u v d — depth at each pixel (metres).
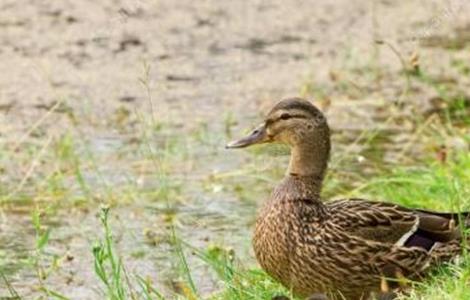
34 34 18.62
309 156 11.26
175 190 14.32
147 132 15.83
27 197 14.16
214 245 12.33
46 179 14.47
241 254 12.52
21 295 11.93
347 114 16.41
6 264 12.63
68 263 12.60
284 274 10.95
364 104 16.69
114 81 17.28
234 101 16.83
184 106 16.64
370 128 15.92
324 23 19.52
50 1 19.70
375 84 17.34
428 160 14.65
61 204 14.03
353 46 18.64
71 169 14.82
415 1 20.28
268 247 10.95
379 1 20.30
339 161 14.78
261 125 11.50
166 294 11.74
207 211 13.81
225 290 11.27
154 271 12.31
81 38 18.53
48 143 14.82
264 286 11.18
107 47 18.38
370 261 10.78
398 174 14.03
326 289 10.88
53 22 18.98
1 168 14.81
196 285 11.86
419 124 15.86
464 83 17.28
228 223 13.48
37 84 17.12
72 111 16.38
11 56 17.94
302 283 10.91
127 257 12.67
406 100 16.78
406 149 15.15
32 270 12.48
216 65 17.98
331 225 10.80
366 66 17.88
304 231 10.83
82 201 14.07
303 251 10.81
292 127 11.31
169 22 19.31
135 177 14.64
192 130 15.91
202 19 19.50
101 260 10.80
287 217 10.90
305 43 18.80
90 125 16.02
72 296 11.89
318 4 20.19
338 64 18.00
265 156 15.23
